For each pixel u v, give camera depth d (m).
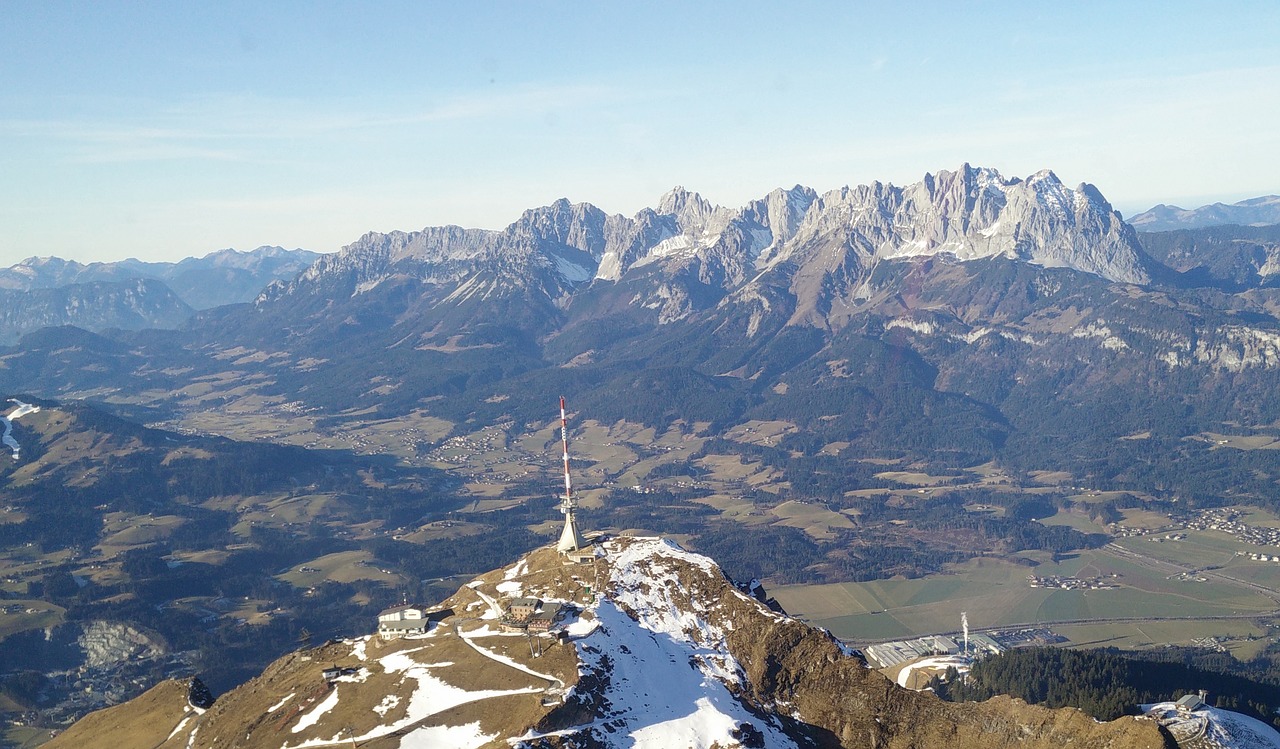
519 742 170.38
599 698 187.38
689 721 188.88
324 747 177.50
